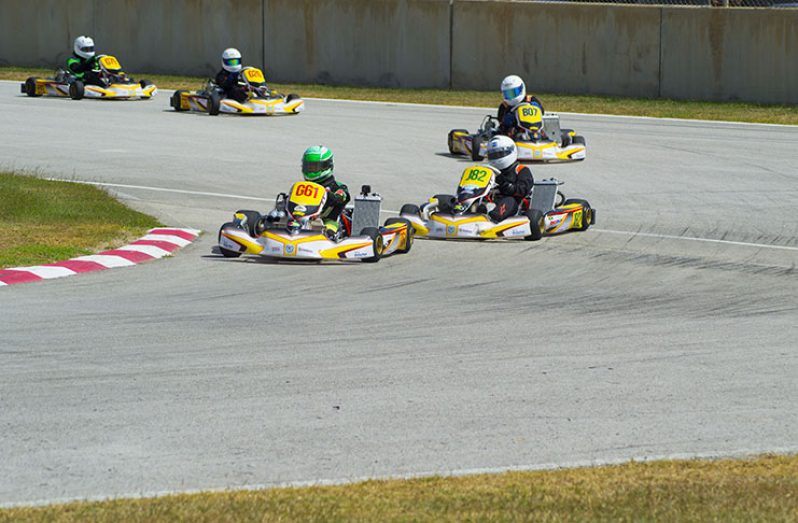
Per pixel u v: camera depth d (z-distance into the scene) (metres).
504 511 17.95
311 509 18.06
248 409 24.59
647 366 28.55
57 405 24.62
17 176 60.12
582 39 102.44
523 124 71.50
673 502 18.36
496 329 32.59
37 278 38.88
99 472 20.84
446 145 77.75
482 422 23.98
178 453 21.91
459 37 106.50
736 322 33.94
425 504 18.42
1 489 19.94
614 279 41.25
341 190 45.25
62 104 95.31
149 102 98.81
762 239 49.38
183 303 35.66
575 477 20.38
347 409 24.72
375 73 109.31
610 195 60.62
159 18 115.81
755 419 24.39
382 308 35.41
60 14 118.88
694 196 60.16
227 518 17.52
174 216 53.19
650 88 100.81
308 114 92.19
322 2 109.81
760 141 79.31
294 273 41.47
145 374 27.09
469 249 46.97
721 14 97.38
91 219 49.97
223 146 75.62
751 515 17.53
